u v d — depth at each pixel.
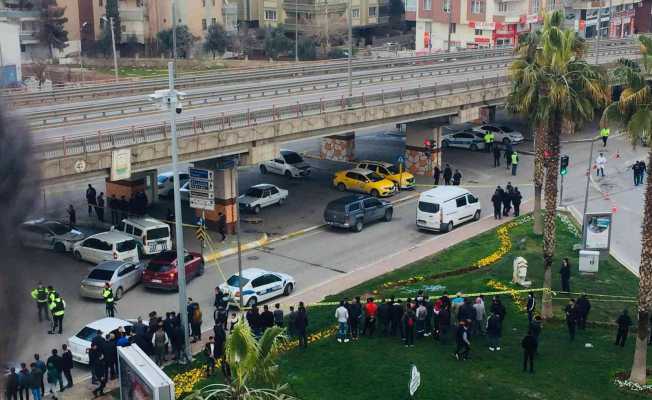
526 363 26.05
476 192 52.72
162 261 35.12
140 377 18.91
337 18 122.19
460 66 70.06
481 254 39.47
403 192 53.34
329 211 44.62
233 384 18.81
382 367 26.34
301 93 53.16
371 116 48.41
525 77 31.88
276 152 43.31
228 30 118.25
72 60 100.94
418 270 37.41
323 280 36.94
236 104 47.94
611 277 36.16
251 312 28.38
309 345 28.58
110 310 31.44
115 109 43.66
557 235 42.66
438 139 56.62
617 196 51.22
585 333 29.59
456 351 27.06
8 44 42.66
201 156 39.50
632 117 24.28
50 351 28.38
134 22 110.12
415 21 124.69
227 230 43.59
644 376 25.20
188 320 29.33
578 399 24.20
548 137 30.81
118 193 47.03
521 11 105.69
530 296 30.03
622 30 127.00
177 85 54.03
